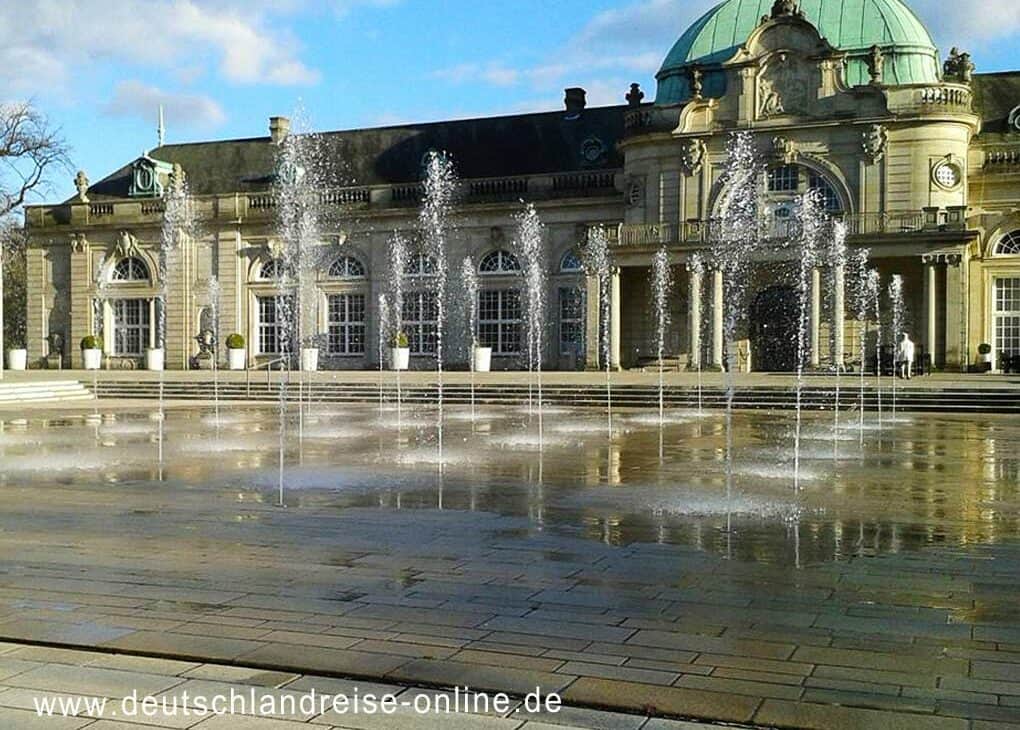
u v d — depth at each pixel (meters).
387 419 31.75
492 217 59.12
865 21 53.97
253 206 64.12
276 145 68.31
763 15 55.06
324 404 39.31
